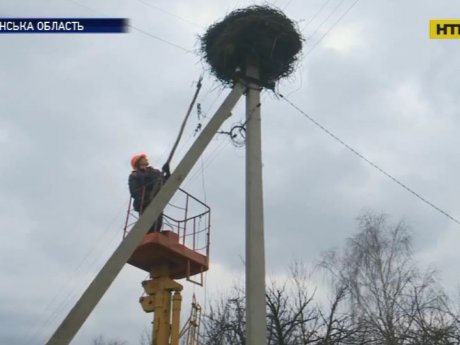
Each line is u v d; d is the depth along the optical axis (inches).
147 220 349.7
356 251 870.4
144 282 444.8
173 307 430.3
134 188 462.6
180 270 452.1
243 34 441.4
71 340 295.4
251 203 383.6
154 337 419.8
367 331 669.9
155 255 435.2
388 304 737.6
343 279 861.8
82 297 307.9
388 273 819.4
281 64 451.5
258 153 407.2
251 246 368.2
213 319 780.0
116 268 325.7
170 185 370.9
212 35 465.1
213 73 462.6
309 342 698.8
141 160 477.7
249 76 436.5
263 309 351.3
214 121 411.5
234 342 776.9
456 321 611.5
